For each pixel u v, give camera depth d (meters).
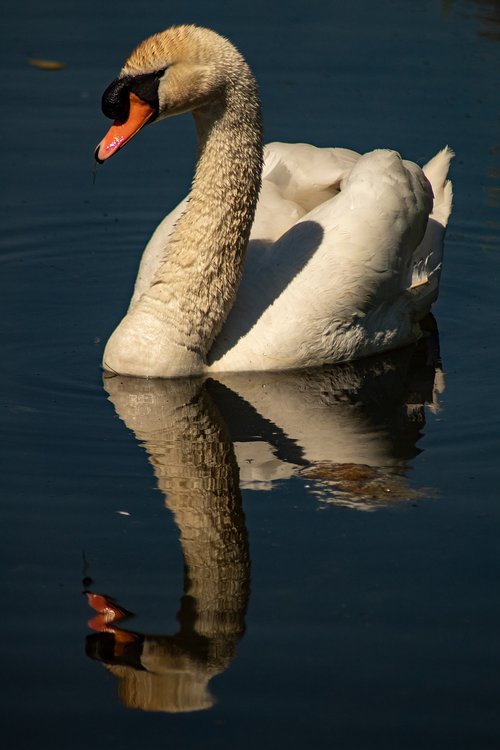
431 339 13.85
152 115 12.07
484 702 7.89
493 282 15.38
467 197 17.12
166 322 12.46
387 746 7.55
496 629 8.53
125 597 8.88
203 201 12.36
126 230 16.47
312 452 10.97
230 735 7.65
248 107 12.16
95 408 11.81
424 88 19.41
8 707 7.88
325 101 19.02
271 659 8.30
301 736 7.62
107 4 22.14
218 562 9.27
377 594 8.91
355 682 8.05
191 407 11.89
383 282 13.01
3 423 11.45
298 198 14.11
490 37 21.12
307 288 12.71
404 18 21.94
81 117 18.64
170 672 8.16
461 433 11.38
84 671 8.19
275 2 22.53
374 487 10.33
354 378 12.72
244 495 10.20
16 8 21.94
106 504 10.04
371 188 13.09
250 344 12.68
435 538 9.57
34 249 15.98
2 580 9.05
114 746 7.57
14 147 17.95
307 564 9.26
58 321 14.05
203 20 21.50
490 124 18.41
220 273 12.41
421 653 8.33
